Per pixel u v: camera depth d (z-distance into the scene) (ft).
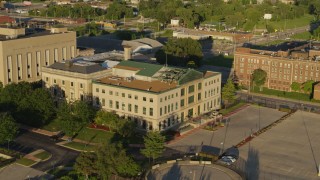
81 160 438.81
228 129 608.19
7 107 587.27
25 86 615.16
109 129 583.17
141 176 460.14
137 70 639.35
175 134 577.43
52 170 473.67
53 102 624.18
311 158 522.06
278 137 583.99
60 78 643.04
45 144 541.34
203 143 557.74
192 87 629.51
